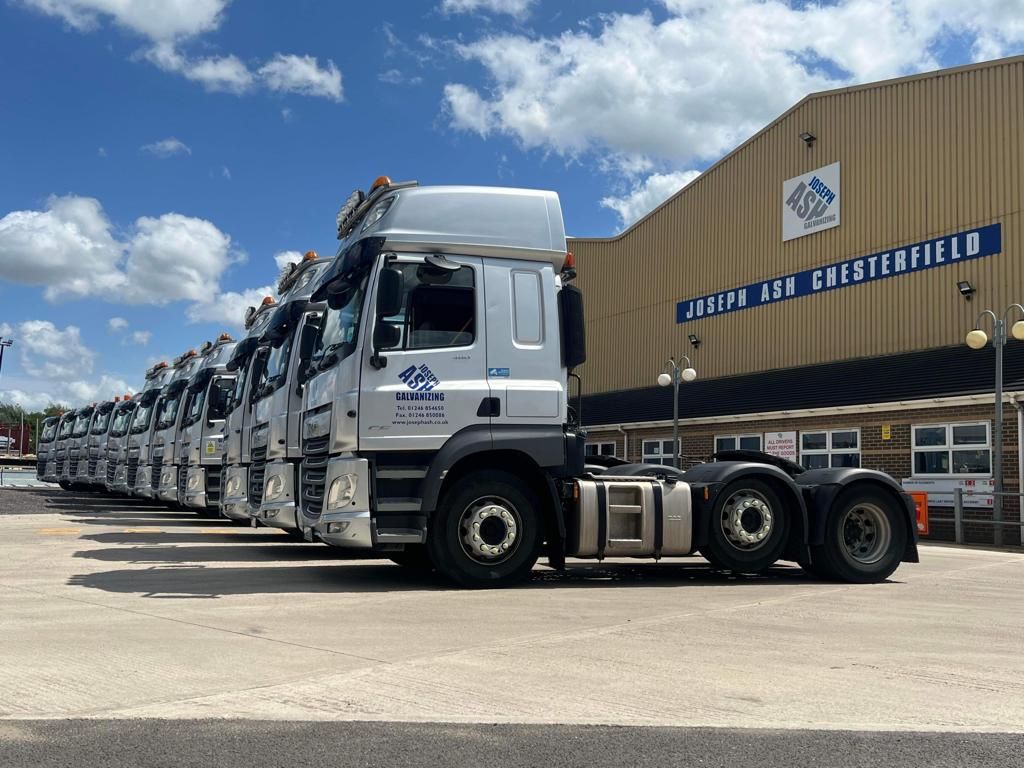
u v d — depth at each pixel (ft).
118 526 56.34
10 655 18.72
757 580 33.96
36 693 15.76
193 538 48.80
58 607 24.99
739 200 98.89
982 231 73.51
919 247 78.54
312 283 41.37
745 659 18.95
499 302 29.86
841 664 18.67
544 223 30.76
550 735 13.58
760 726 14.16
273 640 20.43
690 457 88.38
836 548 33.06
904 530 34.06
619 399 109.29
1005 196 72.02
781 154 93.56
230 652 19.10
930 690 16.65
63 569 33.96
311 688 16.20
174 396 69.51
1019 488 60.54
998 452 57.82
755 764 12.48
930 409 65.98
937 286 76.74
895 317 80.23
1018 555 49.78
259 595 27.61
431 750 12.87
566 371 30.63
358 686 16.37
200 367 65.10
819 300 88.02
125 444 84.02
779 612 25.54
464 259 29.73
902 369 74.13
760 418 79.77
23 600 26.27
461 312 29.43
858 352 83.41
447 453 28.40
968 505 63.21
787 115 92.94
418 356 28.76
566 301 30.83
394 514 28.43
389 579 31.76
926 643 21.17
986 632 22.77
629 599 27.81
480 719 14.34
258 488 45.70
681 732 13.79
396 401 28.37
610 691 16.17
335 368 29.50
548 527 30.71
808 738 13.61
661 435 92.94
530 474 30.42
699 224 104.68
